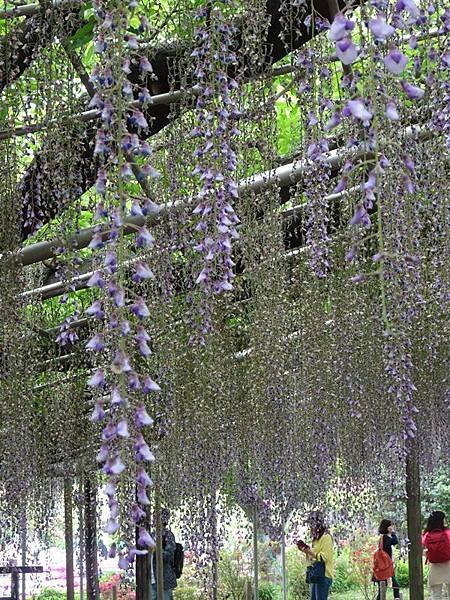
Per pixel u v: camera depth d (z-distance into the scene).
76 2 3.24
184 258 3.82
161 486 4.55
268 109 3.36
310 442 4.87
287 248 4.82
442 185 3.35
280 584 12.74
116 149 1.98
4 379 4.25
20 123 3.65
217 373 4.42
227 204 2.48
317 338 4.61
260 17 3.11
